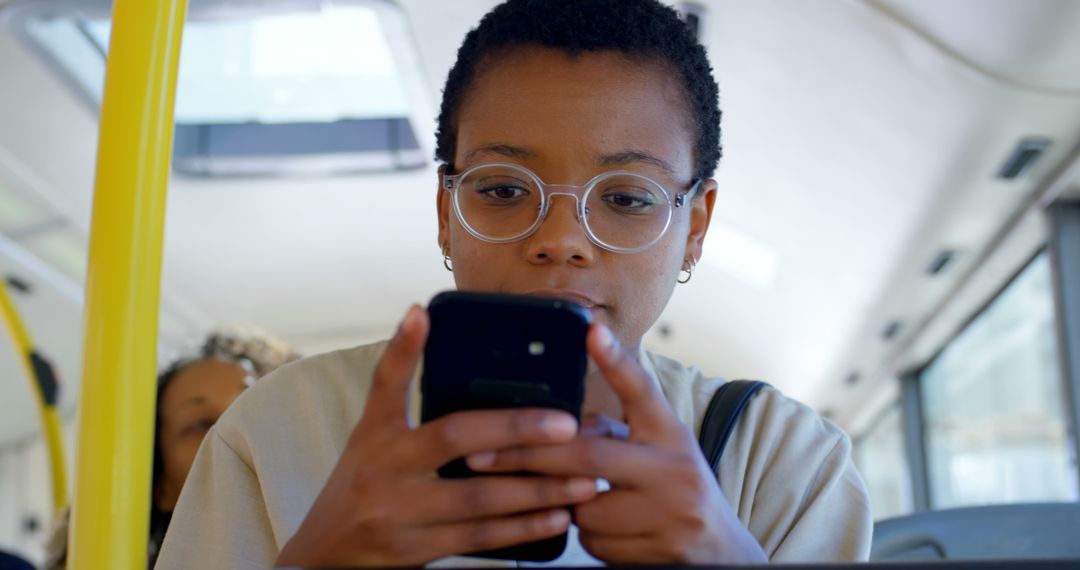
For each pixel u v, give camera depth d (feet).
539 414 2.39
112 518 3.10
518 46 3.41
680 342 24.14
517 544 2.68
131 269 3.14
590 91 3.31
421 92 15.20
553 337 2.49
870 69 12.30
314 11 13.33
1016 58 11.21
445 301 2.46
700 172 3.65
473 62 3.60
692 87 3.60
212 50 16.55
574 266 3.22
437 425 2.39
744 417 3.78
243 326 8.70
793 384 26.43
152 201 3.18
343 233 20.56
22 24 14.28
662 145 3.38
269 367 8.55
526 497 2.42
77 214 18.51
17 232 19.07
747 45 12.59
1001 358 18.99
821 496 3.64
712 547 2.50
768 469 3.67
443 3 13.02
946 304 19.67
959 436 22.22
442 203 3.83
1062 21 10.38
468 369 2.51
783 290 19.89
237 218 19.79
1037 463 17.65
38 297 21.18
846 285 18.97
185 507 3.60
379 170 18.43
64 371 24.29
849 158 14.47
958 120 12.79
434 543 2.44
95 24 15.08
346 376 3.77
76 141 16.79
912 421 24.75
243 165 18.31
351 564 2.44
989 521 5.33
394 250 21.31
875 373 25.48
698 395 3.85
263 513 3.57
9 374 23.94
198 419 7.98
